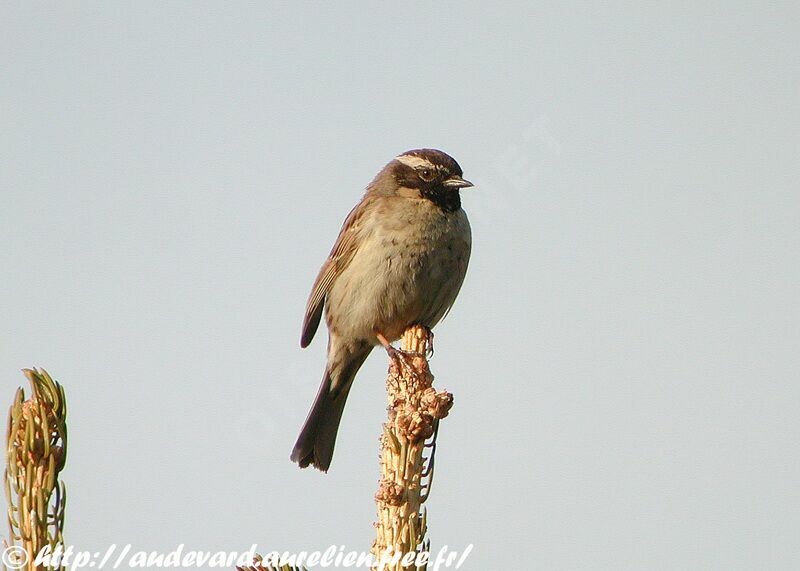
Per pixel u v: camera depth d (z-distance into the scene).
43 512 5.25
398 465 6.29
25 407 5.30
